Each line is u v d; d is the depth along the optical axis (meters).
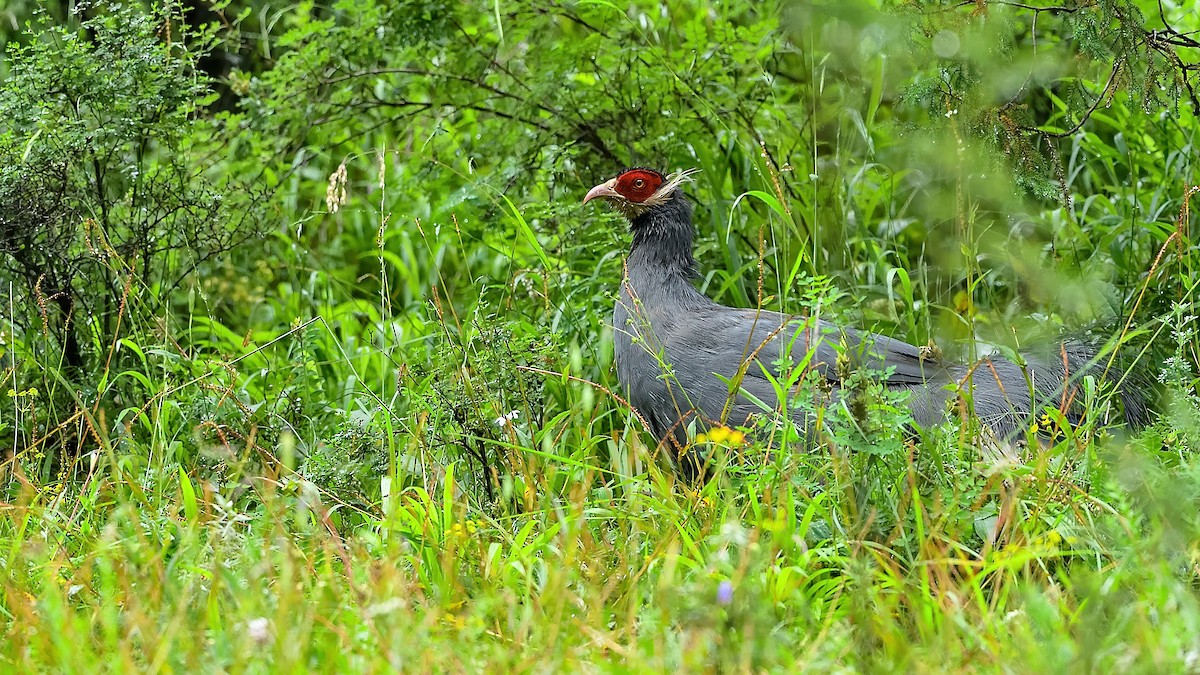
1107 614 6.79
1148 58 9.49
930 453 8.23
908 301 11.02
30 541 7.90
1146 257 12.17
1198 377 9.96
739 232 12.76
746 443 9.00
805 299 10.93
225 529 7.83
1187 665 6.07
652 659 6.32
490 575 7.63
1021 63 9.72
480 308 10.77
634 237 11.28
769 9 13.56
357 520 9.32
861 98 12.58
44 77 11.23
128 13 11.70
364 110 13.62
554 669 6.18
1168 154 12.66
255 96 13.65
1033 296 11.91
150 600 6.84
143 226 11.72
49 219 11.12
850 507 8.00
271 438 10.48
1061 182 10.41
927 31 9.50
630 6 13.74
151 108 11.68
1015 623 6.72
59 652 6.34
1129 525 7.16
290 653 6.10
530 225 12.85
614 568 7.77
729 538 7.27
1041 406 9.73
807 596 7.43
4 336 11.23
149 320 11.76
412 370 10.93
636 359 10.55
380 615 6.56
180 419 10.64
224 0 12.63
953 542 7.42
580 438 10.14
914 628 7.05
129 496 9.20
